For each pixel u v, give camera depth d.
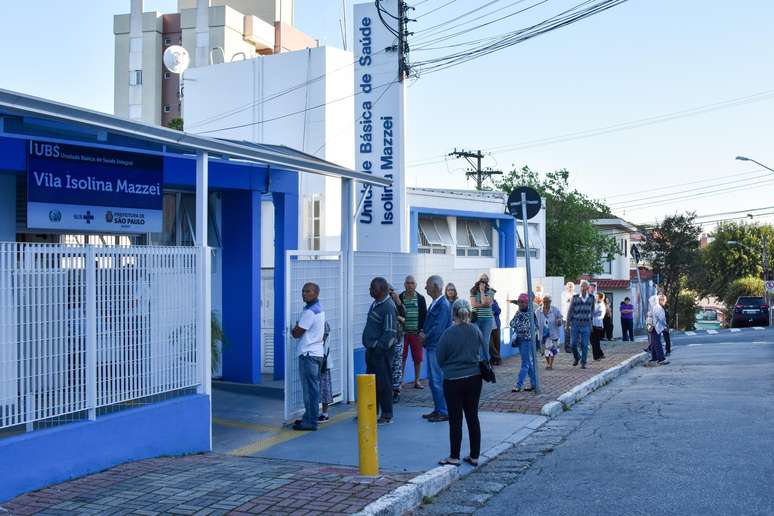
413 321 13.44
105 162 10.29
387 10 17.47
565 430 10.46
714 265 67.38
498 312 17.92
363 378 7.63
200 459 8.58
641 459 8.34
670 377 16.19
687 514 6.32
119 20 76.19
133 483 7.29
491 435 10.06
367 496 6.84
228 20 73.44
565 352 21.27
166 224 14.07
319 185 21.66
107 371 7.94
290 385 10.80
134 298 8.26
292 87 23.83
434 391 10.77
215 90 25.09
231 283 14.20
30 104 6.91
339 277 12.41
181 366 8.87
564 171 38.12
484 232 28.52
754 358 19.75
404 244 17.80
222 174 13.42
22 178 11.66
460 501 7.20
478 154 48.50
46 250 7.31
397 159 17.44
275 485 7.23
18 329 7.05
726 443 8.89
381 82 17.56
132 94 75.62
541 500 7.05
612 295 44.69
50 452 7.25
